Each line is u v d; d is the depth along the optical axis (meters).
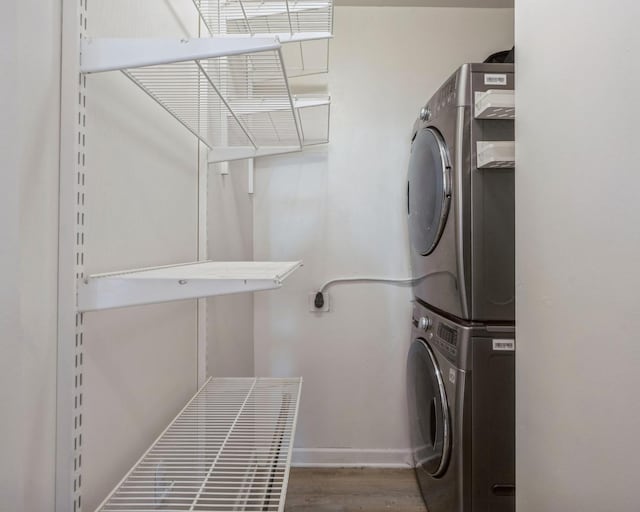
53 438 0.59
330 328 2.16
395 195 2.14
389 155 2.14
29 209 0.54
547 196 0.76
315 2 1.17
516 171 0.90
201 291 0.65
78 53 0.62
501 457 1.28
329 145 2.15
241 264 1.10
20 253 0.52
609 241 0.58
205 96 1.01
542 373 0.78
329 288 2.16
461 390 1.29
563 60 0.70
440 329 1.49
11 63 0.51
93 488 0.69
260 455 0.87
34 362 0.55
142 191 0.90
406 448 2.13
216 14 1.24
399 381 2.15
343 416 2.15
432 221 1.53
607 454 0.58
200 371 1.27
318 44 2.12
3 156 0.51
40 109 0.56
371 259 2.15
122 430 0.80
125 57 0.63
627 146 0.53
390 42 2.12
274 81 1.06
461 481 1.28
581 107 0.64
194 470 0.81
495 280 1.29
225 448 0.90
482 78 1.30
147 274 0.75
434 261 1.56
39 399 0.56
